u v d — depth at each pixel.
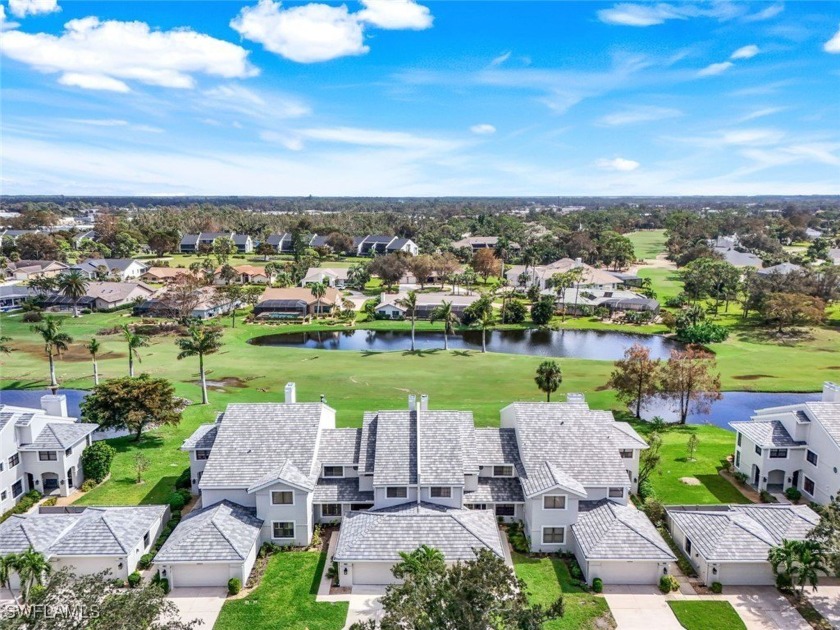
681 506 45.25
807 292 138.62
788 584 38.03
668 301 154.88
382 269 181.25
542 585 38.41
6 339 105.25
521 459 46.16
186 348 74.44
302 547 42.78
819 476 48.72
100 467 52.88
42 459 50.56
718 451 60.97
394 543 38.72
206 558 37.72
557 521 42.25
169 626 26.30
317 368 95.31
